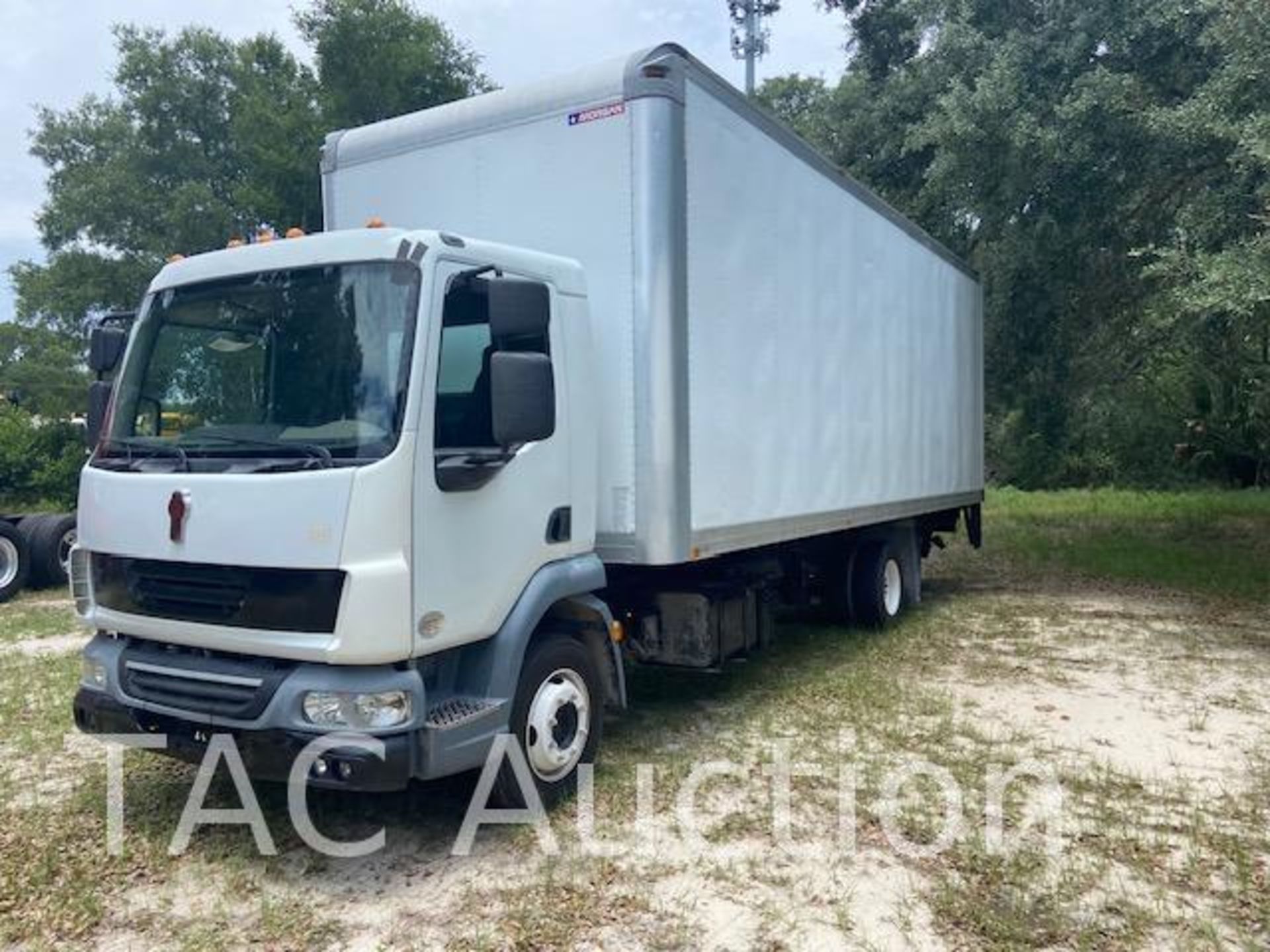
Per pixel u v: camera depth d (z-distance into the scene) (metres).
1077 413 17.25
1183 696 6.96
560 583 4.72
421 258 4.09
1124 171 12.17
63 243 26.62
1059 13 12.17
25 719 6.47
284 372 4.20
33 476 19.41
